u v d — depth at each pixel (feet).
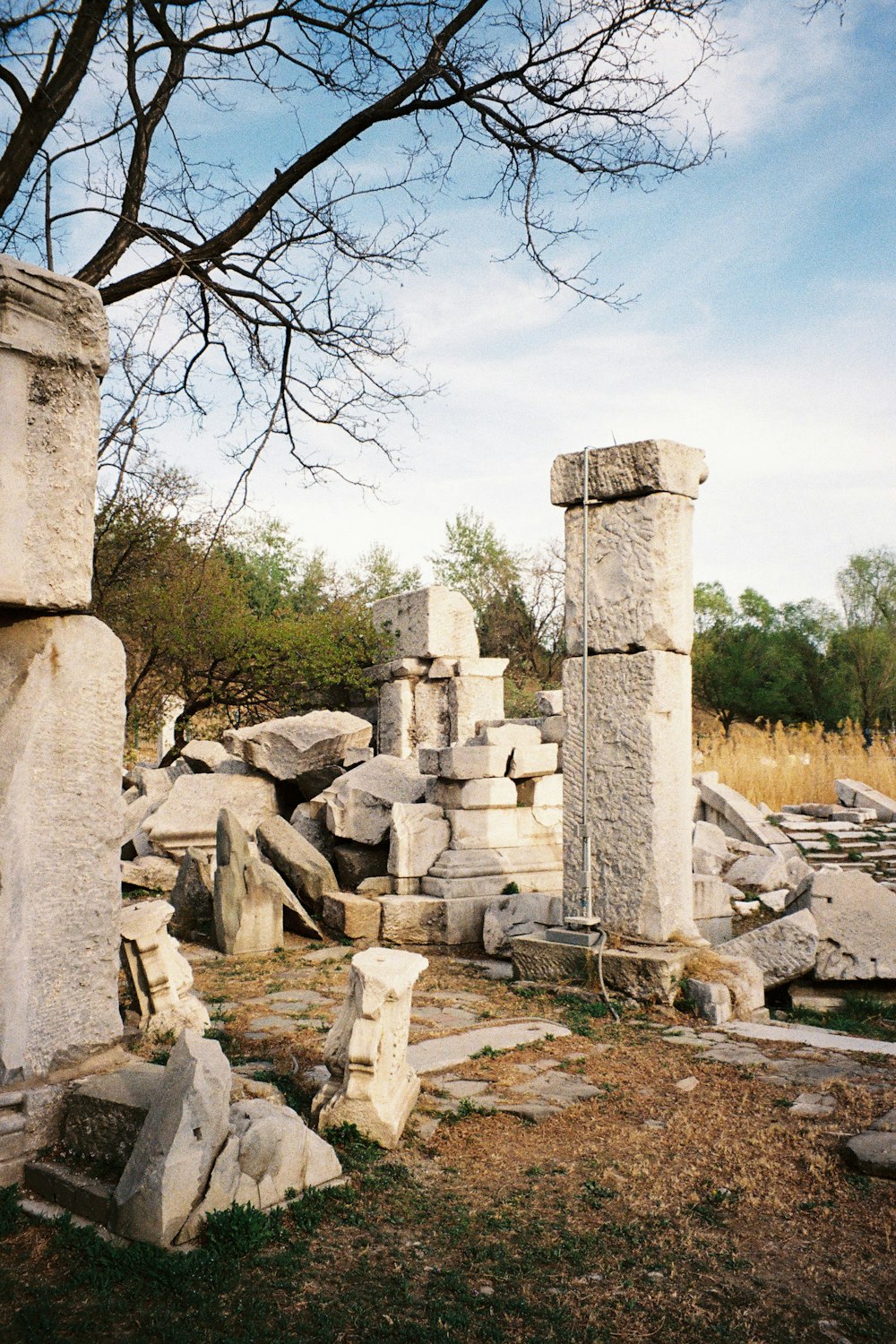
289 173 28.94
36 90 23.25
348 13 27.66
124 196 28.81
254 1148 13.16
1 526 13.82
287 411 33.68
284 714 58.59
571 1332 10.77
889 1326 10.97
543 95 28.37
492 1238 12.91
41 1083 14.07
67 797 14.61
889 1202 13.92
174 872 37.11
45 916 14.28
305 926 32.81
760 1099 17.84
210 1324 10.55
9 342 13.76
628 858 26.27
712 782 48.42
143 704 55.31
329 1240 12.53
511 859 34.68
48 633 14.60
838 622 135.85
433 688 54.34
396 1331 10.60
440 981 27.73
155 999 21.07
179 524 52.16
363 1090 15.81
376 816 37.14
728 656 131.64
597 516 27.63
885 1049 21.20
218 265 30.50
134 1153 12.52
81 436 14.78
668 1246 12.78
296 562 69.05
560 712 40.96
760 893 37.70
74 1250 11.87
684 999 24.32
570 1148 15.89
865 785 52.54
